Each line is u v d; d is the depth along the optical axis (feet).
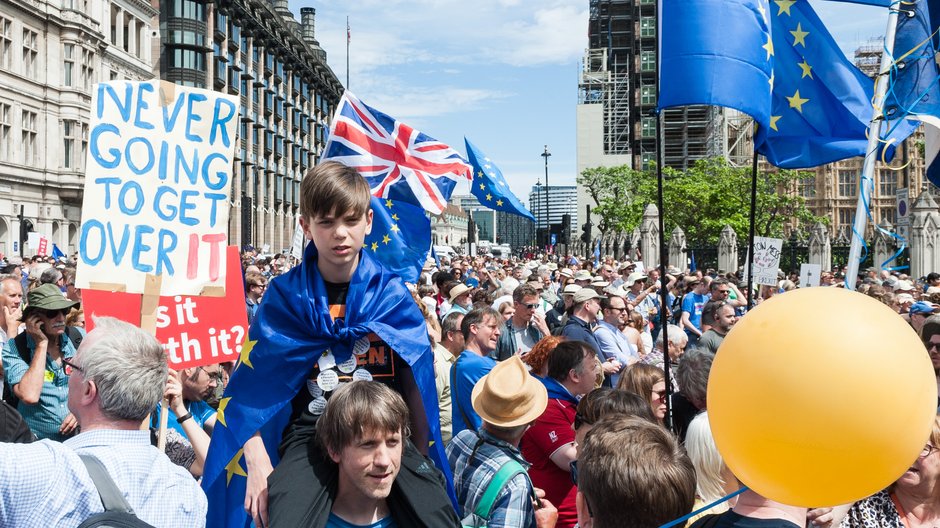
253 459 10.52
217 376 17.81
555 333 32.04
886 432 6.81
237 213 224.12
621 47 322.34
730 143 247.70
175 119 16.85
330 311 10.93
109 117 16.42
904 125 20.36
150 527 8.56
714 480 11.68
